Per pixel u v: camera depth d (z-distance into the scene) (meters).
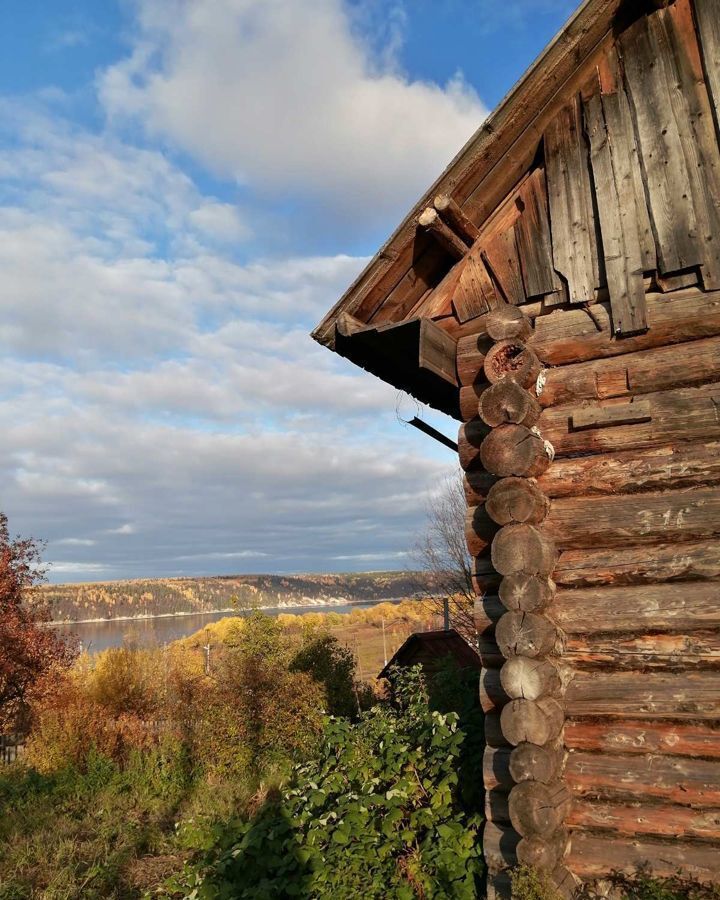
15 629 15.50
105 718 12.75
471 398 4.82
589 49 4.64
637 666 3.93
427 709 6.09
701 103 4.41
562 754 3.97
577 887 3.76
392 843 4.60
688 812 3.67
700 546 3.91
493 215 5.00
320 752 5.84
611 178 4.54
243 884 4.95
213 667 13.65
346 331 4.89
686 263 4.21
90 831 8.23
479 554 4.60
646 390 4.23
